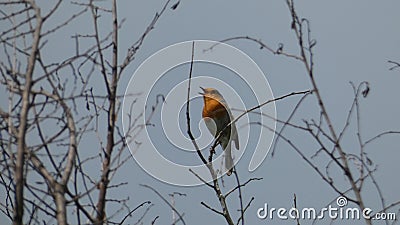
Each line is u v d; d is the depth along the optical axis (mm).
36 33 10117
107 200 10570
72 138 10164
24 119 9672
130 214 11023
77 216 9992
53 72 10070
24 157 9695
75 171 10266
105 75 10672
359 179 10273
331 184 10156
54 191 9797
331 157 9961
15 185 9578
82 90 10344
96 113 10617
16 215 9375
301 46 10312
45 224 9945
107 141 10586
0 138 10117
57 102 10211
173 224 11227
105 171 10281
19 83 10227
